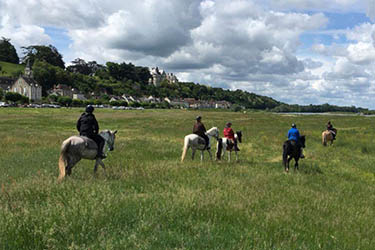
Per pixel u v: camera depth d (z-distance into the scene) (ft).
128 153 49.78
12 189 24.20
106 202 20.49
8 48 637.71
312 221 21.54
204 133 45.32
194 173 35.37
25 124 112.98
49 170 33.27
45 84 536.42
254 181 32.12
